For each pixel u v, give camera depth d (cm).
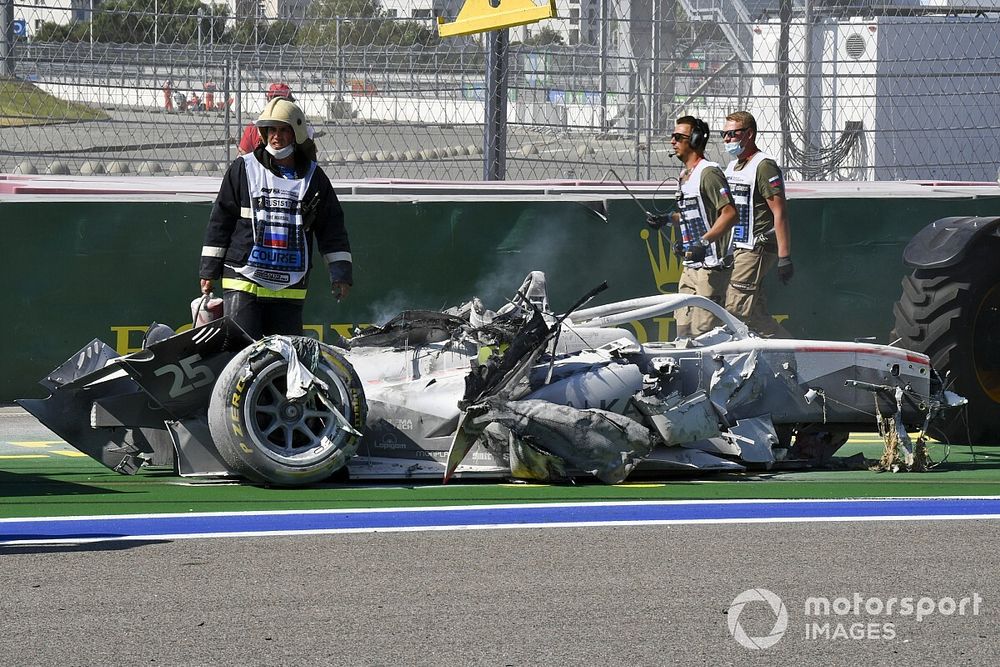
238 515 2192
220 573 1812
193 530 2077
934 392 2802
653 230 3812
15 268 3519
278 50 4206
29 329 3534
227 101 4228
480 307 2712
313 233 2730
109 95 4328
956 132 5644
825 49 5012
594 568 1855
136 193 3700
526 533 2070
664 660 1474
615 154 4650
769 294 3909
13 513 2209
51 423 2569
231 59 4153
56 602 1669
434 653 1484
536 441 2478
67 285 3544
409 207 3691
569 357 2645
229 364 2417
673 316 3819
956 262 3025
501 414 2453
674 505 2311
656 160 4775
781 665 1466
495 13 3909
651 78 4481
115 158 4331
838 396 2728
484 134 4097
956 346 3098
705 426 2608
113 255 3559
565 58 4500
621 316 2753
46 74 4072
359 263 3681
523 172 4997
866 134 5312
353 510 2239
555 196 3788
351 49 4244
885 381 2748
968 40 5541
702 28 4922
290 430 2455
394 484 2506
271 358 2400
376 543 1994
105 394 2586
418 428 2567
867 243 3941
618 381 2588
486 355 2614
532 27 4584
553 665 1452
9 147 4572
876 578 1817
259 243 2598
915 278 3181
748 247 3422
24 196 3547
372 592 1725
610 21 4362
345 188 3894
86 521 2144
